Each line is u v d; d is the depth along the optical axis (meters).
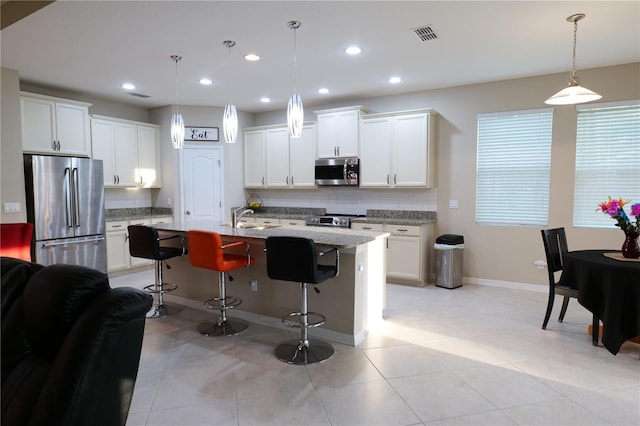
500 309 4.02
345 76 4.58
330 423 2.10
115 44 3.52
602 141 4.33
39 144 4.65
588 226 4.44
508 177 4.85
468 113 5.00
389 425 2.08
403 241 4.97
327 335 3.24
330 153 5.69
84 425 1.28
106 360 1.33
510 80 4.73
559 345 3.10
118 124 5.70
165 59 3.94
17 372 1.44
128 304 1.38
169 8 2.82
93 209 5.02
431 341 3.20
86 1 2.72
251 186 6.59
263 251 3.57
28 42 3.46
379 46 3.60
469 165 5.03
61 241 4.69
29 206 4.47
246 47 3.61
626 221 3.10
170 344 3.16
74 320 1.39
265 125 6.66
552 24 3.13
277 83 4.88
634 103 4.12
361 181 5.48
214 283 3.95
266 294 3.58
